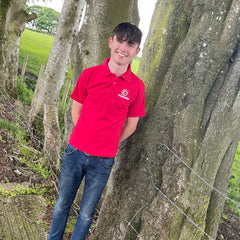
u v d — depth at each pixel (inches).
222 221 149.0
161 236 77.0
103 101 70.3
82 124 73.5
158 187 80.4
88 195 76.6
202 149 75.9
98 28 117.2
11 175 140.6
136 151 88.1
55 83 218.2
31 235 98.5
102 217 94.0
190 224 75.7
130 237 82.5
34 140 194.1
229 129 75.4
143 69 90.9
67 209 81.1
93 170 74.2
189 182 75.8
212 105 76.2
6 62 292.5
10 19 287.1
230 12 72.7
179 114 78.0
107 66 69.9
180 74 79.3
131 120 77.0
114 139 74.0
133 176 87.4
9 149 167.0
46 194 132.3
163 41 85.8
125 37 64.6
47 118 169.6
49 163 152.6
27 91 356.2
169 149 79.2
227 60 75.1
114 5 115.0
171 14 84.5
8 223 101.2
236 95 73.3
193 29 78.9
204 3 76.9
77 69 125.1
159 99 84.0
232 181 190.7
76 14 212.4
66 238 103.0
